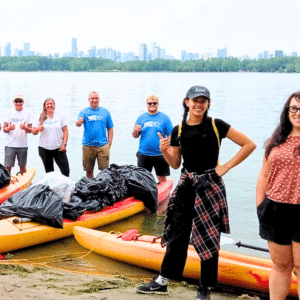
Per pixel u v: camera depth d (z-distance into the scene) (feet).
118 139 52.80
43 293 13.52
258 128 62.49
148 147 28.91
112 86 198.80
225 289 16.70
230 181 35.19
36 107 88.94
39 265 18.60
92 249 20.40
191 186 12.63
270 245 11.18
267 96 133.18
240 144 12.44
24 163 31.76
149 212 27.55
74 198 23.52
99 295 13.78
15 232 19.90
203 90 12.28
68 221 22.35
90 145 30.09
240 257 17.33
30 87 179.22
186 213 12.74
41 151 30.17
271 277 11.64
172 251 13.00
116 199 25.80
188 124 12.75
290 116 10.82
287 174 10.73
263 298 16.02
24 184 29.94
